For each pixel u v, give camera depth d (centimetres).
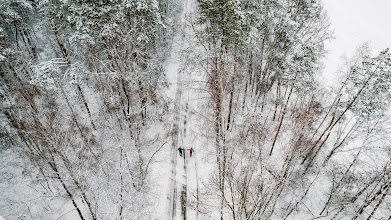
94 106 2153
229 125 2145
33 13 2272
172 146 2067
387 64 1580
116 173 1716
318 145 2122
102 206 1552
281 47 2245
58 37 1631
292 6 2359
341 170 1931
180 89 2575
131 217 1538
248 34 1833
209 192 1556
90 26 1591
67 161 1121
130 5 1493
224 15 1628
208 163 1922
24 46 2486
